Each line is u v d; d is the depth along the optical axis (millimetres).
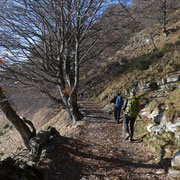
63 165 4312
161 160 4062
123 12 8172
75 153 5051
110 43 9781
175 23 18500
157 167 3900
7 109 6691
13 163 2918
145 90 9914
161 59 12406
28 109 25406
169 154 4027
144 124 6512
